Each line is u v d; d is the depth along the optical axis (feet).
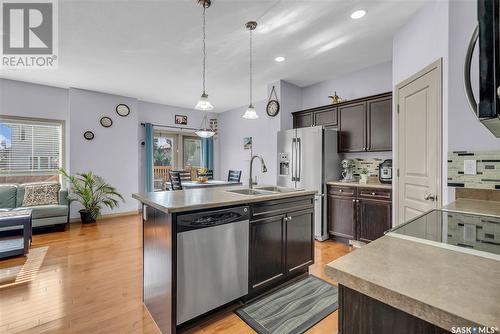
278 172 13.71
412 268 2.10
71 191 15.19
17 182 14.46
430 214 4.28
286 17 8.05
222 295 5.99
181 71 12.74
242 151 20.97
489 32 1.72
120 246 11.04
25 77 13.64
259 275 6.81
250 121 20.22
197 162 22.47
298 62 11.66
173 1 7.23
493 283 1.82
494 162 5.53
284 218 7.46
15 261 9.33
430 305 1.56
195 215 5.47
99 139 16.31
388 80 11.58
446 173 6.26
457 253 2.45
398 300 1.70
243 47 10.11
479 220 3.84
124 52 10.50
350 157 13.04
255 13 7.81
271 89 14.62
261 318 6.07
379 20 8.23
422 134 7.42
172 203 5.58
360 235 10.85
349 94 13.07
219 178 23.22
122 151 17.28
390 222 9.86
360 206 10.87
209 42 9.66
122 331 5.57
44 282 7.75
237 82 14.53
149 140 18.80
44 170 15.24
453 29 6.12
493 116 1.74
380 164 11.25
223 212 5.94
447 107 6.23
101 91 16.25
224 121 22.93
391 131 10.63
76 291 7.24
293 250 7.77
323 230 11.92
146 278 6.49
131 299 6.86
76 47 10.06
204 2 7.24
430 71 7.00
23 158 14.64
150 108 19.52
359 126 11.76
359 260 2.29
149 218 6.27
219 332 5.60
